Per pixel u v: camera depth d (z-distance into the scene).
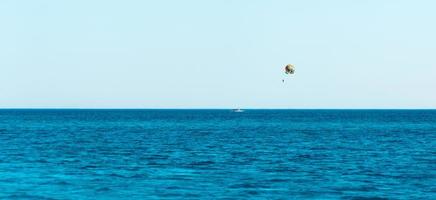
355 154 66.75
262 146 79.38
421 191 38.97
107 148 74.50
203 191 38.31
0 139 92.69
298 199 35.81
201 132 121.31
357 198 36.34
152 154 65.62
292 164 55.19
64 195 36.50
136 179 43.81
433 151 71.44
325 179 44.50
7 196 36.03
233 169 50.78
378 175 47.06
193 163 55.75
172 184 41.28
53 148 73.88
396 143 86.31
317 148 75.94
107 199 35.28
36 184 40.75
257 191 38.56
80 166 52.53
